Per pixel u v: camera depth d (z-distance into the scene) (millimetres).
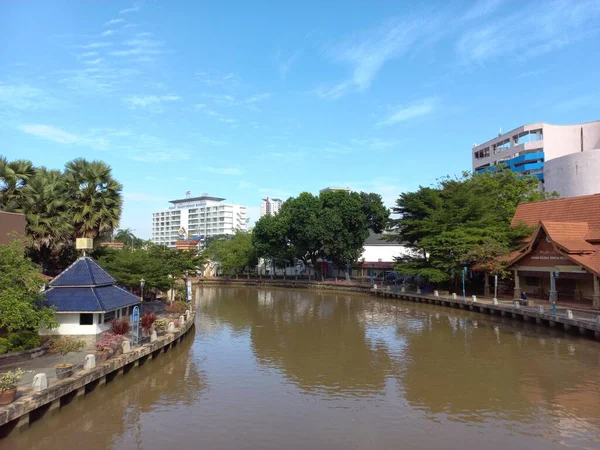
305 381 21469
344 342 30875
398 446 14258
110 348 21219
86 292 24984
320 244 76250
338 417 16797
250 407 17922
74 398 17359
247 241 99875
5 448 13977
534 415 16734
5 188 32969
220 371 23344
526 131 87562
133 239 116250
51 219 33406
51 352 21625
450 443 14430
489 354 26516
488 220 51250
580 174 71250
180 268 46906
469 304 44844
